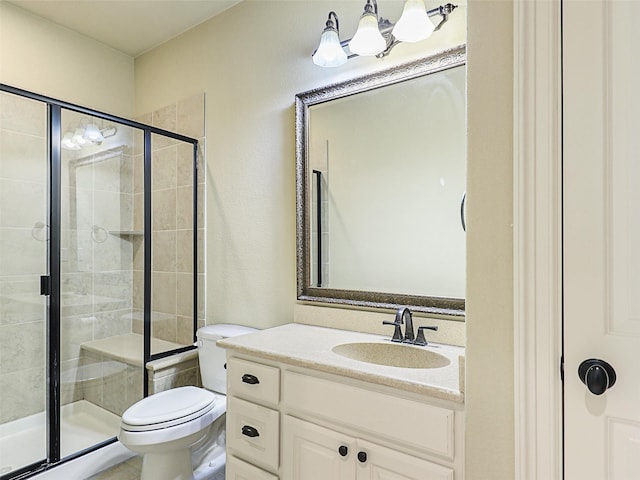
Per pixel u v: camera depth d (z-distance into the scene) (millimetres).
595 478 823
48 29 2418
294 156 2004
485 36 956
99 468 1967
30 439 2168
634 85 812
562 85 863
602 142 830
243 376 1478
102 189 2512
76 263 2398
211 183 2383
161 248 2609
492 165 942
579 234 844
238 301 2244
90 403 2430
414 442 1077
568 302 852
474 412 958
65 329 2359
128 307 2682
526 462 882
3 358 2127
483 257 953
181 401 1761
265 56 2135
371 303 1717
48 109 2174
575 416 841
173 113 2607
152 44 2715
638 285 802
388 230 1703
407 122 1655
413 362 1465
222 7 2301
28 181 2203
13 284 2158
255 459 1432
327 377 1257
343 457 1205
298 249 1942
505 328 920
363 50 1604
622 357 807
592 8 841
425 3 1631
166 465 1659
